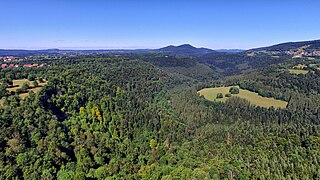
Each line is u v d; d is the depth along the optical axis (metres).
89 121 126.12
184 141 133.00
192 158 108.62
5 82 129.25
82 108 128.75
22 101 109.75
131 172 99.31
